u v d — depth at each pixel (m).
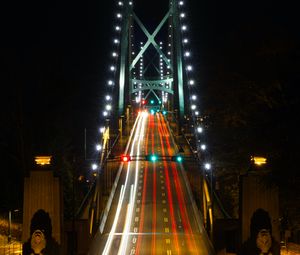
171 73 159.38
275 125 40.34
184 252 49.91
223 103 66.75
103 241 54.50
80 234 43.78
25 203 37.56
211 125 71.25
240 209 37.38
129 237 55.66
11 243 44.41
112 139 100.31
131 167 86.06
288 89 41.09
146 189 74.81
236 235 39.22
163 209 66.38
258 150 40.94
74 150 74.44
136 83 160.25
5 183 56.75
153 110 136.38
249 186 37.28
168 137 111.88
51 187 37.69
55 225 37.47
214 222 45.84
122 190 74.44
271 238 36.34
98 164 67.75
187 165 84.06
